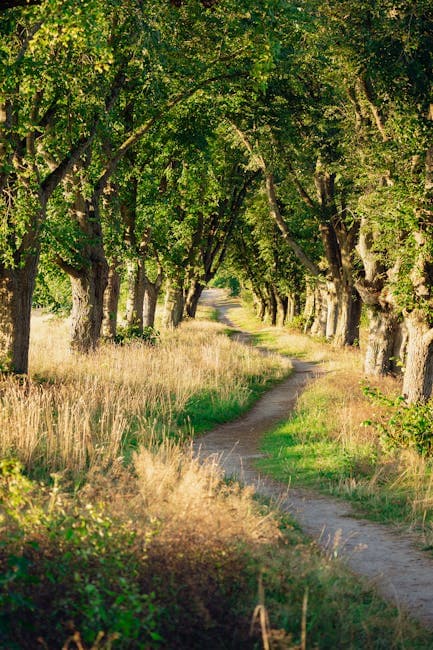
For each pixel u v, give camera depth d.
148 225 30.55
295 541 7.80
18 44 15.58
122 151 22.64
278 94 25.33
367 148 20.53
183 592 4.83
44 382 16.66
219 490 8.84
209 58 19.61
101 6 13.46
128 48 17.73
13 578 4.28
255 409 20.91
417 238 17.50
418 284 17.59
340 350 38.19
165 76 19.52
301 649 4.64
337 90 23.98
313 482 12.00
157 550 5.27
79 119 17.83
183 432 16.03
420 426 13.71
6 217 16.14
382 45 17.42
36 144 18.08
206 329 48.06
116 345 26.31
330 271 38.41
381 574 7.18
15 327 17.05
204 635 4.50
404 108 18.03
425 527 9.31
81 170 21.80
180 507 6.37
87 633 4.12
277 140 28.95
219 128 31.34
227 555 5.59
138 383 17.92
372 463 12.91
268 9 13.78
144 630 4.36
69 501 6.89
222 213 44.62
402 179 18.00
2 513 5.97
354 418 16.61
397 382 23.70
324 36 18.89
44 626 4.16
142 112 22.94
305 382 26.80
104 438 12.05
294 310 65.31
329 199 34.09
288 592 5.82
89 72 16.61
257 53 14.34
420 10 16.89
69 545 5.21
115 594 4.49
